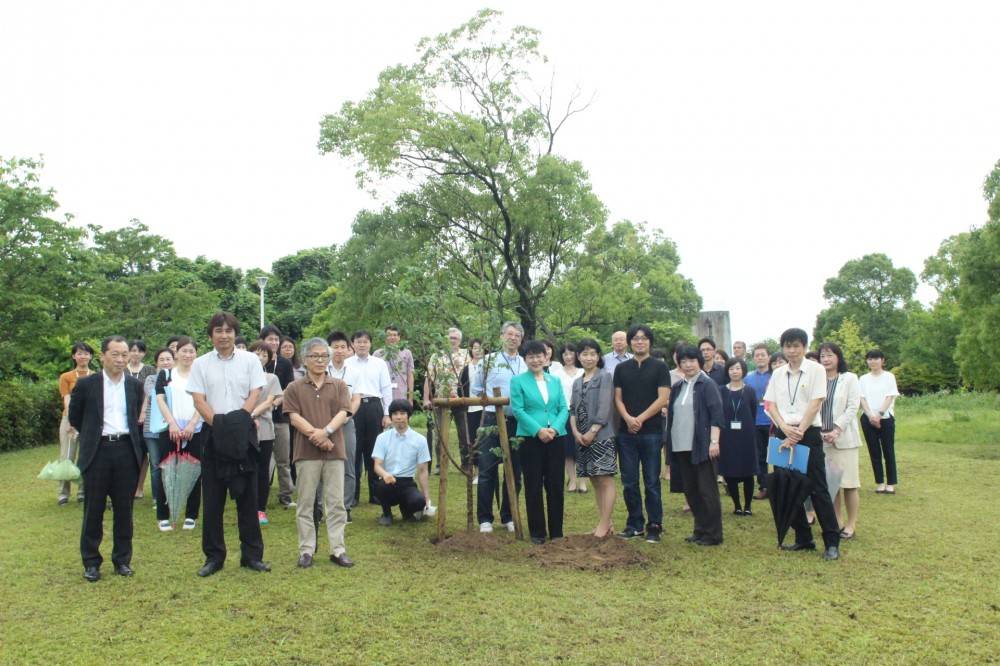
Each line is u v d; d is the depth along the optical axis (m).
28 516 7.50
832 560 5.75
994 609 4.57
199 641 4.09
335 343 7.86
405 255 18.83
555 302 20.45
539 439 6.36
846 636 4.12
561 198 18.67
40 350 17.19
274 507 7.95
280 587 5.00
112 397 5.38
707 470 6.34
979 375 15.86
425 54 19.34
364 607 4.59
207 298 24.08
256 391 5.50
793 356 6.13
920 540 6.40
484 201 19.34
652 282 22.23
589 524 7.25
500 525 7.23
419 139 18.27
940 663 3.77
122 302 23.31
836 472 5.92
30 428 14.76
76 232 15.76
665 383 6.43
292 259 41.88
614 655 3.88
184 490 6.70
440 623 4.33
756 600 4.75
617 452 6.90
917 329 37.94
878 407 9.02
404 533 6.73
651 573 5.38
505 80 19.42
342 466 5.73
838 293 45.03
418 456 7.25
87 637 4.15
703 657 3.85
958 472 10.57
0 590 4.98
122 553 5.36
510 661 3.81
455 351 8.81
